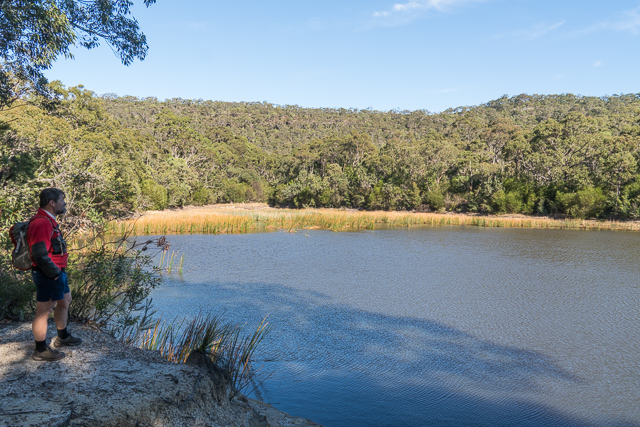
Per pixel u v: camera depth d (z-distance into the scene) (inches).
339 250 1045.8
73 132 1225.4
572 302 565.6
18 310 233.3
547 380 323.3
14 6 315.6
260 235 1365.7
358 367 334.0
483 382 315.9
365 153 3420.3
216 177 3592.5
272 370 317.1
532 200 2346.2
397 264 851.4
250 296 556.4
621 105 6461.6
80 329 219.0
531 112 7342.5
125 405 139.0
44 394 140.5
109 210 392.5
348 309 511.2
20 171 377.1
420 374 326.6
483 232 1630.2
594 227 1905.8
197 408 159.2
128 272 290.2
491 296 593.9
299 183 3159.5
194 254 917.2
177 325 400.5
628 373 338.0
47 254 160.4
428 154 2886.3
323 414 251.6
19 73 386.3
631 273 780.6
